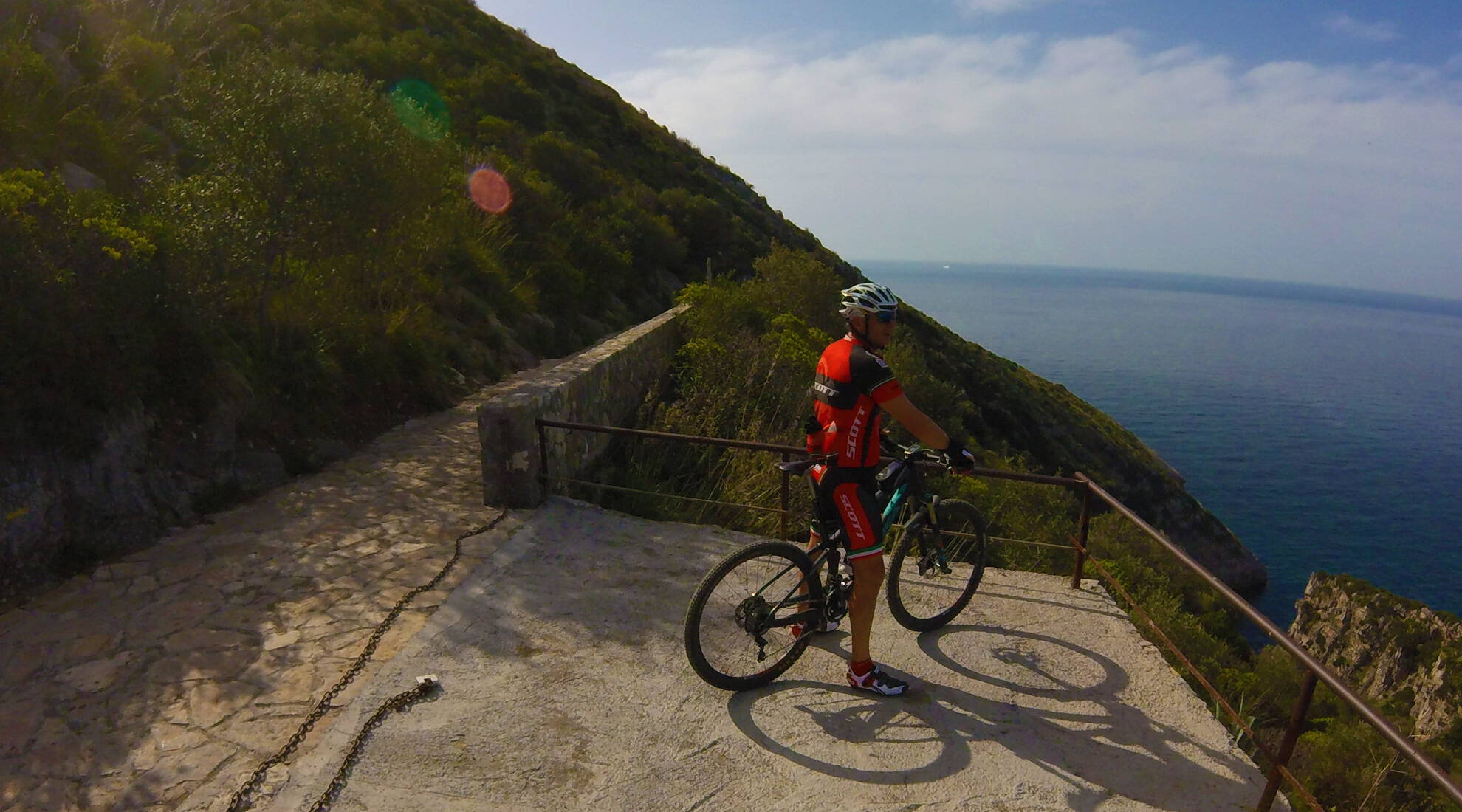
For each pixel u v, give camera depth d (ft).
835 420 11.57
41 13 35.58
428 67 88.43
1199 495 382.01
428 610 14.56
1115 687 12.82
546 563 16.60
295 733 11.10
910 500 14.30
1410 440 598.75
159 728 11.18
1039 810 9.98
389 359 30.17
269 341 25.16
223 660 12.91
